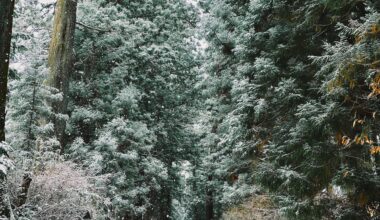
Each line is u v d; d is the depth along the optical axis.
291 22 9.49
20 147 6.74
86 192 6.59
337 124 7.09
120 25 13.27
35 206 5.73
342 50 5.69
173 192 18.02
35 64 7.05
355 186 6.85
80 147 11.20
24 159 6.12
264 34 10.33
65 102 9.49
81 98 13.39
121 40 13.66
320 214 7.46
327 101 7.27
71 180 6.36
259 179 8.50
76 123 12.98
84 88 12.97
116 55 13.59
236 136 10.99
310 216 7.46
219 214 17.88
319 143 7.18
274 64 9.55
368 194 6.77
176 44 16.55
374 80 5.71
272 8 10.09
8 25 5.09
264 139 10.27
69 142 12.48
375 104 6.66
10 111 6.86
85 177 7.03
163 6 17.12
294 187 7.48
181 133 17.59
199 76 15.70
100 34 13.19
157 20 16.30
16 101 6.96
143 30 15.47
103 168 11.49
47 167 6.57
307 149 7.09
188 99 18.09
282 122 9.27
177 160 17.91
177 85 17.34
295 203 7.50
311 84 8.07
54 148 8.90
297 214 7.47
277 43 9.90
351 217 7.24
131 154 12.05
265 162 8.67
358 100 6.99
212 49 14.88
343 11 7.64
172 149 17.56
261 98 9.64
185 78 17.92
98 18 13.02
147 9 16.28
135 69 15.48
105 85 13.25
